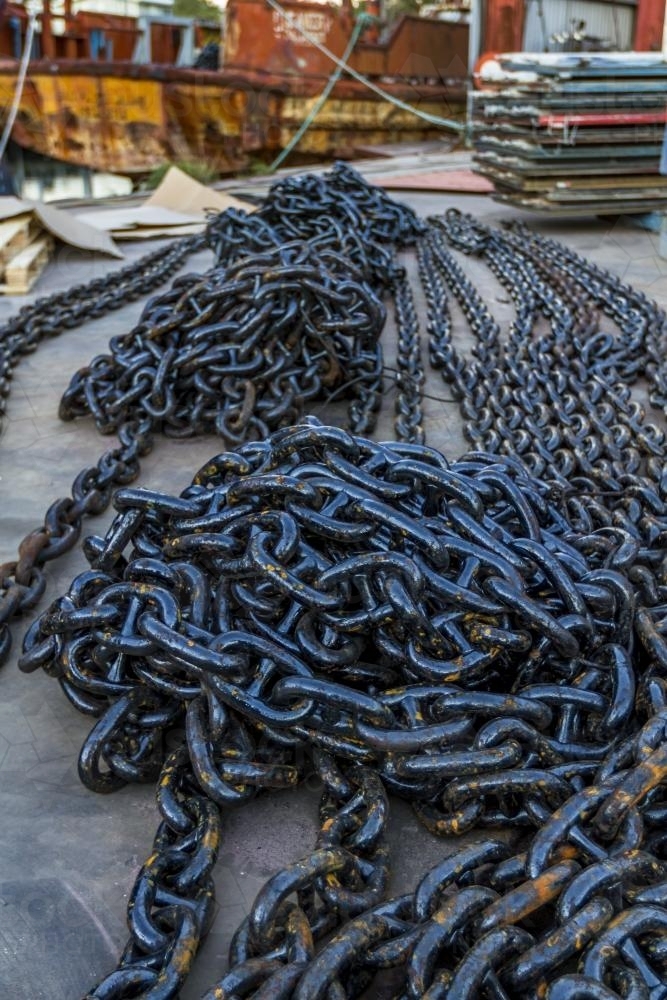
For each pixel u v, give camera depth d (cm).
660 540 297
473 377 468
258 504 242
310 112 1644
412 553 223
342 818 196
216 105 1510
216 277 454
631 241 882
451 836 207
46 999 174
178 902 181
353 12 1686
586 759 208
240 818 215
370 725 201
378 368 463
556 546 242
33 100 1363
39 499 379
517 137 916
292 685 201
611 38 1585
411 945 163
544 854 174
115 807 220
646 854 170
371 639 227
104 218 935
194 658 206
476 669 213
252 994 158
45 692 262
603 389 443
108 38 1606
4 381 478
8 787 226
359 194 805
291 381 431
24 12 1455
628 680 217
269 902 166
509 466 276
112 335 584
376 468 241
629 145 882
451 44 1792
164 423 430
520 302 625
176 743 232
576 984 146
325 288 433
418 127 1812
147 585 226
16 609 285
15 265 680
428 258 751
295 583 213
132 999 163
